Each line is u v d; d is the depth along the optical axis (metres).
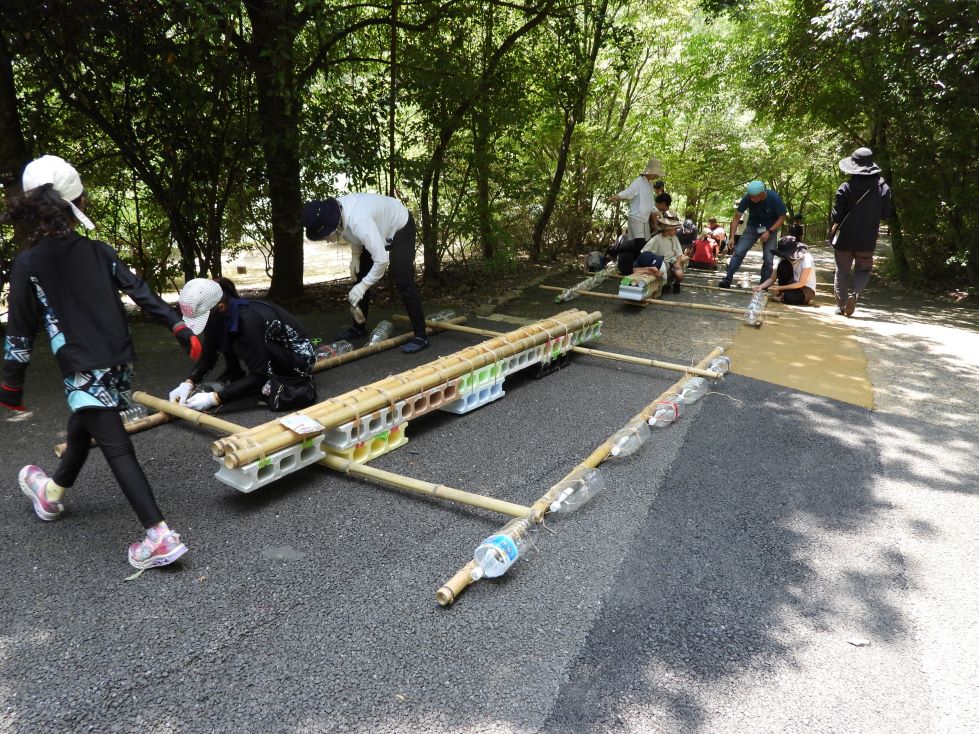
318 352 5.42
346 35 7.19
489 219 8.51
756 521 3.24
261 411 4.28
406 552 2.87
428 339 6.19
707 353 6.09
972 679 2.28
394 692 2.10
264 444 3.00
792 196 21.25
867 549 3.04
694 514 3.28
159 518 2.60
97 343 2.49
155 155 6.46
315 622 2.40
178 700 2.04
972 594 2.74
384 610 2.48
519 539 2.80
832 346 6.48
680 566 2.85
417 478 3.52
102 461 3.53
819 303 8.78
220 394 4.11
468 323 6.93
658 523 3.18
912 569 2.90
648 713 2.06
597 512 3.25
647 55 13.32
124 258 8.01
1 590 2.49
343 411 3.37
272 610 2.46
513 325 6.88
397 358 5.55
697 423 4.44
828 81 10.20
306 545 2.88
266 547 2.85
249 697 2.06
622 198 9.34
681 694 2.15
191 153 6.26
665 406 4.32
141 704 2.02
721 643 2.39
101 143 6.89
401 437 3.91
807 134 14.40
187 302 3.69
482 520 3.17
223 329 4.03
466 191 8.70
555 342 5.31
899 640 2.46
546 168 10.97
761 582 2.76
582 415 4.52
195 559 2.74
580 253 12.16
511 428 4.26
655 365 5.32
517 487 3.48
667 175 14.08
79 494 3.20
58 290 2.44
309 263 14.04
